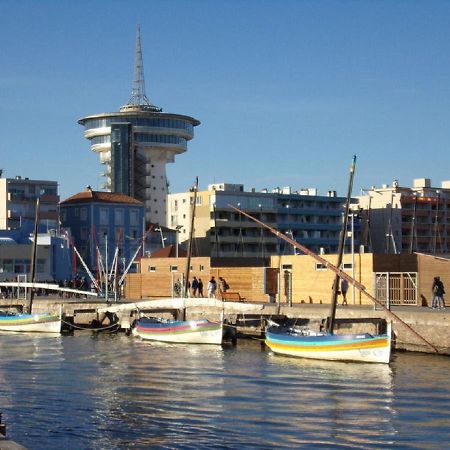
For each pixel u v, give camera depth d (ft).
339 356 201.16
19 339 278.05
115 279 352.90
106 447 118.11
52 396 157.38
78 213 631.56
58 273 533.96
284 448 117.39
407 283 261.65
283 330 224.94
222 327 244.83
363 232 623.36
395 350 216.74
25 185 647.56
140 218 639.76
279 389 163.02
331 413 139.54
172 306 278.26
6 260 521.24
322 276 285.02
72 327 306.96
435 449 117.08
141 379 178.50
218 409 143.43
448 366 189.88
